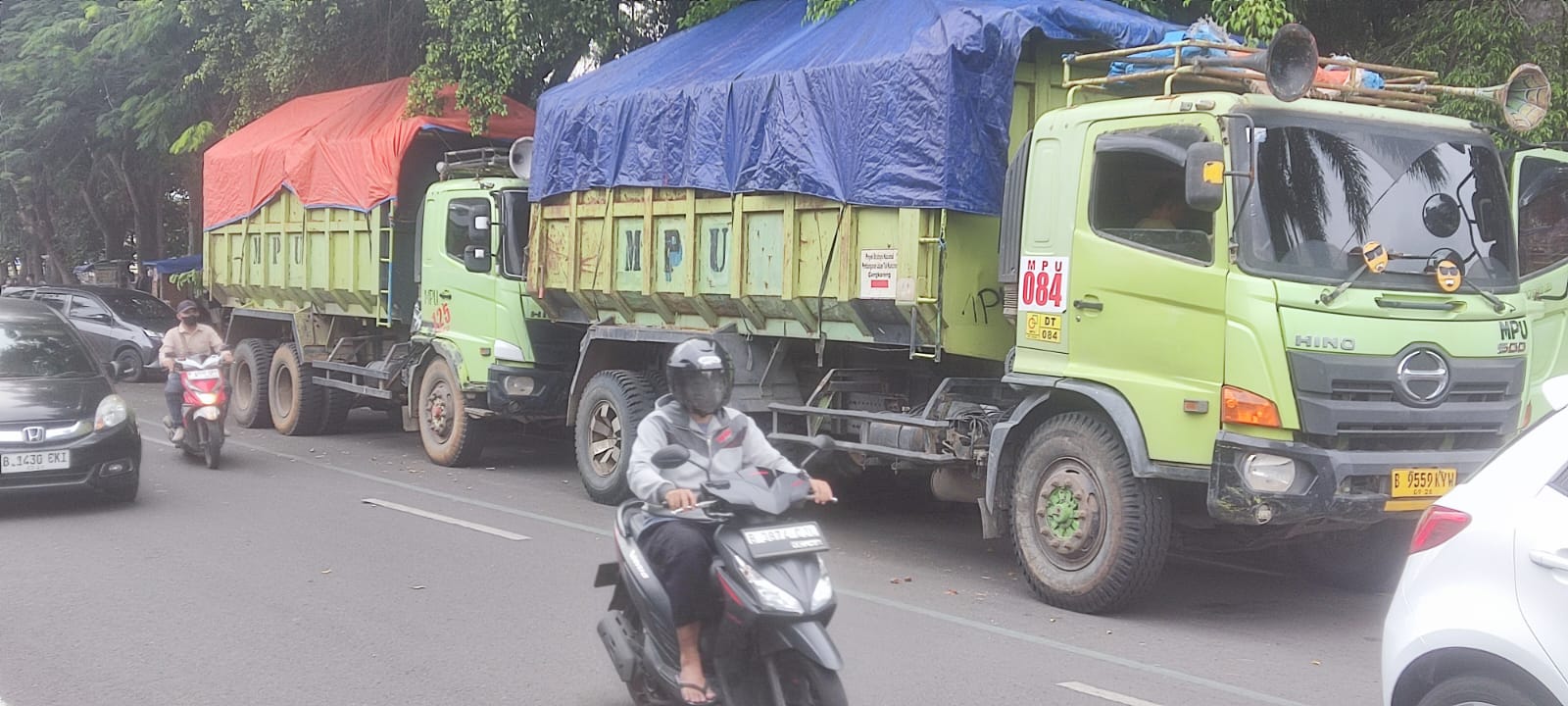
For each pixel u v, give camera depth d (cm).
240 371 1661
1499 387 698
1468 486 406
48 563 816
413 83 1437
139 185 2980
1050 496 752
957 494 869
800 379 1016
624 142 1065
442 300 1307
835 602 472
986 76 809
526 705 554
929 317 819
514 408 1238
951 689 585
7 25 2617
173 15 2080
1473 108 968
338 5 1792
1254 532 747
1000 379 859
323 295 1504
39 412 963
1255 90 728
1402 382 666
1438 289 692
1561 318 811
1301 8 1062
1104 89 870
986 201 818
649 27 1608
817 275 895
